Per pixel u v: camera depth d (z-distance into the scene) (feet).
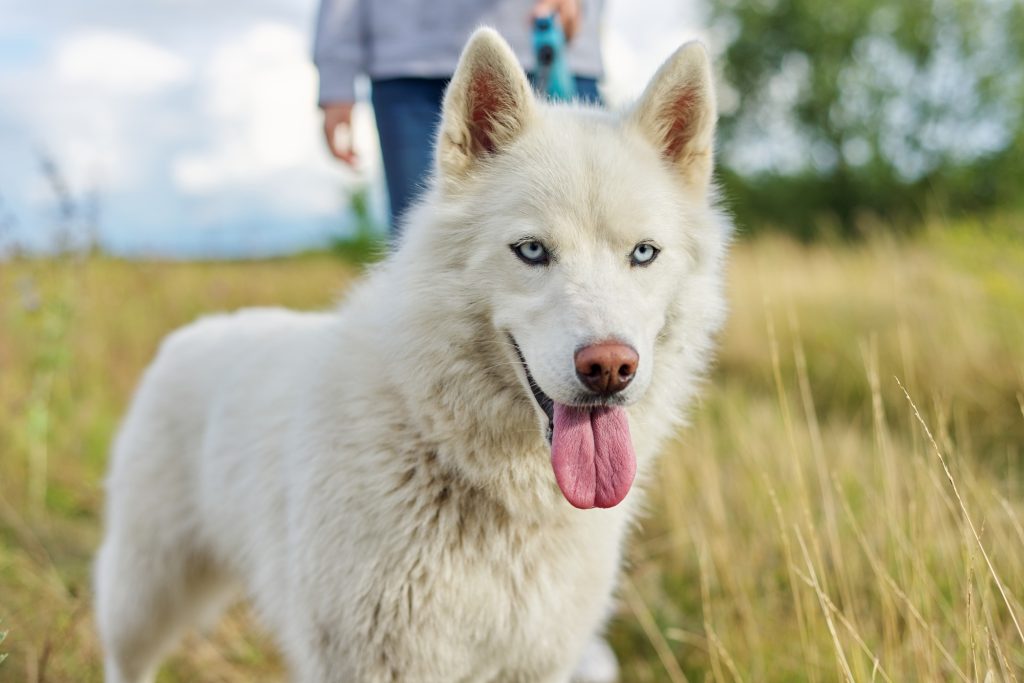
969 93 97.14
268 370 9.46
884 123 99.45
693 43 8.45
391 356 7.93
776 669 10.75
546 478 7.89
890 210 94.43
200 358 10.40
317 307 29.86
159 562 10.18
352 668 7.68
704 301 8.64
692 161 8.75
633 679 11.62
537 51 10.42
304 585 7.90
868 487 13.01
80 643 11.43
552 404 7.50
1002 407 18.71
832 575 11.80
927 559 10.49
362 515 7.61
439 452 7.69
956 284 24.21
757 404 20.66
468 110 8.24
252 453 9.05
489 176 8.21
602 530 8.19
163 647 10.61
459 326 7.88
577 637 8.32
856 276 30.48
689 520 13.39
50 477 17.17
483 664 8.00
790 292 28.25
